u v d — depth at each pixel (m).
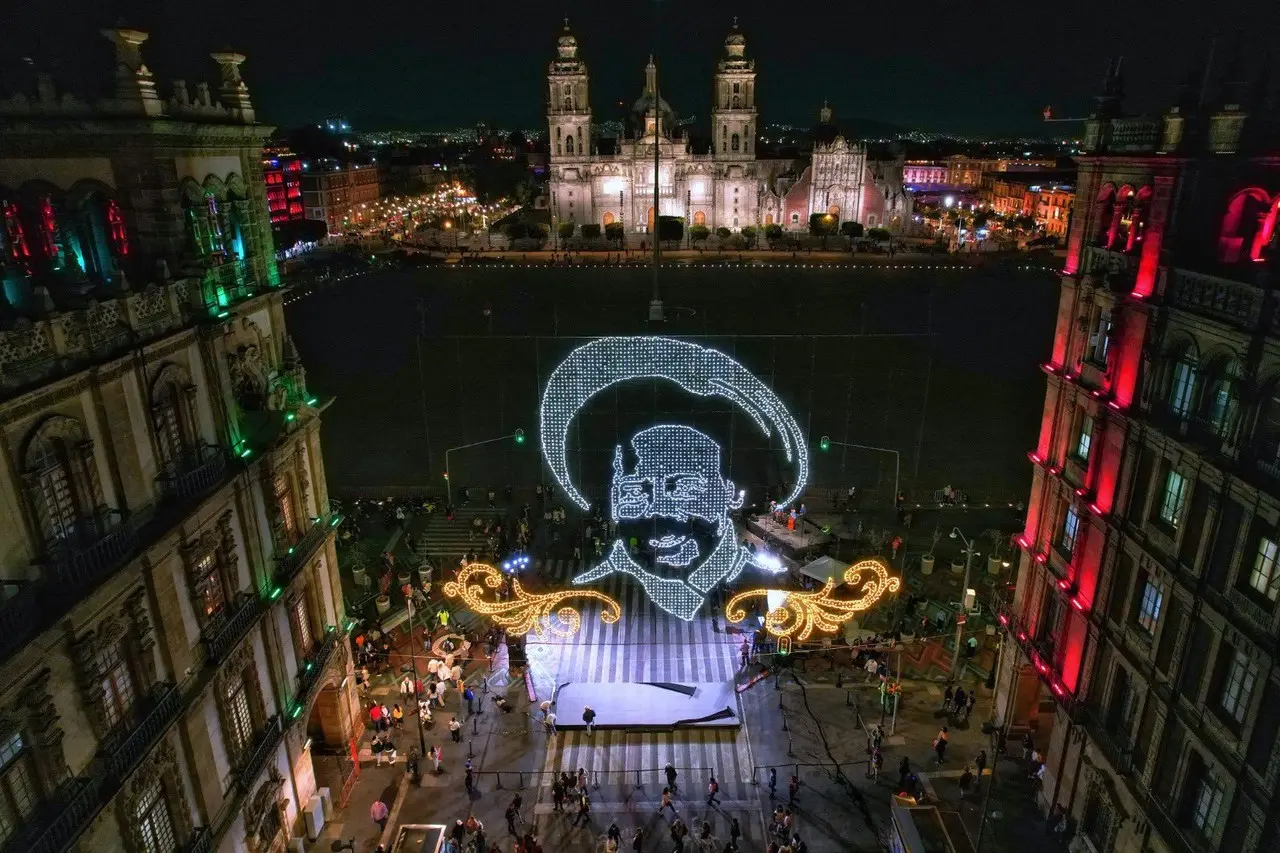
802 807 29.38
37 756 16.73
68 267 22.52
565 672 37.06
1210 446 20.89
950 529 48.41
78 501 18.77
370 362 68.94
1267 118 21.66
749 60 142.88
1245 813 18.91
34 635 15.92
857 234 131.50
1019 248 127.56
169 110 22.59
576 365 31.78
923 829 25.27
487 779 30.94
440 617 40.00
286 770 27.20
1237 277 20.92
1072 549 27.83
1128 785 23.22
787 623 38.75
